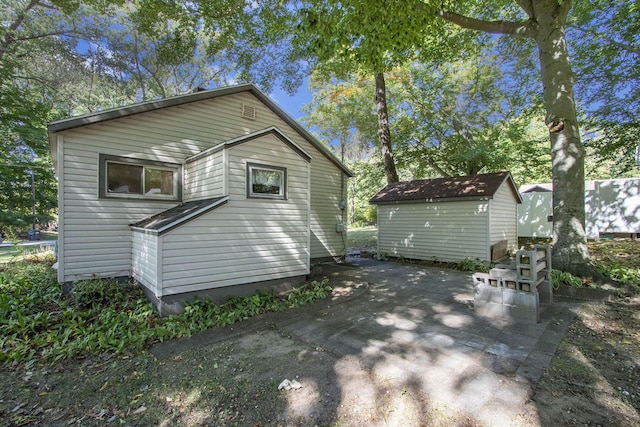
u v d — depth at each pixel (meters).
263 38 10.70
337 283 6.41
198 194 5.89
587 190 12.02
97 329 3.71
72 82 15.45
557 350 3.07
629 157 10.84
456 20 6.57
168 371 2.89
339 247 9.98
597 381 2.48
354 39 5.93
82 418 2.25
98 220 5.48
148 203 6.00
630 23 8.80
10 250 12.34
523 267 4.05
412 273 7.56
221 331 3.89
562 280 5.27
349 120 18.86
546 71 6.04
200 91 7.20
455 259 8.70
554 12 5.93
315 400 2.34
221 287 4.85
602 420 2.01
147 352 3.32
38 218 16.89
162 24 10.76
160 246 4.26
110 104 18.62
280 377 2.71
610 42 9.29
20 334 3.63
